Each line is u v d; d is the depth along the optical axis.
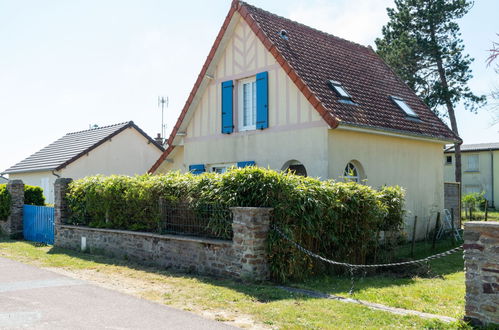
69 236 14.27
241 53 15.47
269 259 8.69
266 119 14.43
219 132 16.06
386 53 27.78
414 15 27.45
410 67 27.39
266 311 6.64
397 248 11.51
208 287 8.25
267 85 14.50
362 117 13.77
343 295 7.72
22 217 17.52
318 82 14.10
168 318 6.38
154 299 7.46
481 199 32.25
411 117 16.31
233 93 15.63
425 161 16.56
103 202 12.89
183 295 7.71
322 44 17.31
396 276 9.95
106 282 8.94
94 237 13.20
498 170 36.59
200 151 16.72
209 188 9.62
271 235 8.59
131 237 11.78
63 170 24.77
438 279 9.65
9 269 10.36
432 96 26.50
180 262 10.20
